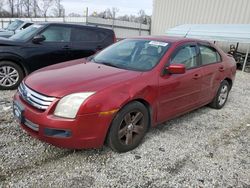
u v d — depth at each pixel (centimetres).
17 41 587
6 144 334
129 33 2284
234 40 1232
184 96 410
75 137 286
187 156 342
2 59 561
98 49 697
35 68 608
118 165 309
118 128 314
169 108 387
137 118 338
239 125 473
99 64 388
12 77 581
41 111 288
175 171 307
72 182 274
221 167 324
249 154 364
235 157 352
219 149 371
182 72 361
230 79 556
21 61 582
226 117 510
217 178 301
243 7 1563
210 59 488
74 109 282
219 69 502
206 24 1631
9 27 1462
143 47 410
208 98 493
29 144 339
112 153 333
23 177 275
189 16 1889
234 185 291
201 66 451
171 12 2028
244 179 304
